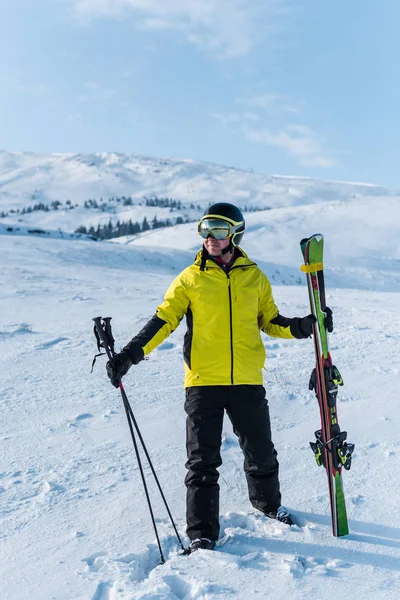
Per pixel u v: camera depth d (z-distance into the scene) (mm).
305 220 56656
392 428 4543
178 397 5785
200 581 2545
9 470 4156
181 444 4504
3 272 18484
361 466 3846
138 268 26250
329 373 3012
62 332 9711
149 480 3857
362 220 55281
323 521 3156
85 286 16297
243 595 2445
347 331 9156
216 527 3018
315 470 3846
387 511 3201
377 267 41562
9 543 3102
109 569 2744
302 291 17328
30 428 5082
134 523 3260
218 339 3123
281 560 2721
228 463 4078
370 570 2621
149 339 3084
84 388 6297
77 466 4160
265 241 50812
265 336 8844
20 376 6926
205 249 3250
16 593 2604
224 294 3135
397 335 8648
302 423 4840
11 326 10242
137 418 5195
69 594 2545
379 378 6125
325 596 2424
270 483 3234
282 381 6047
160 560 2918
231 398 3150
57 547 3023
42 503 3574
